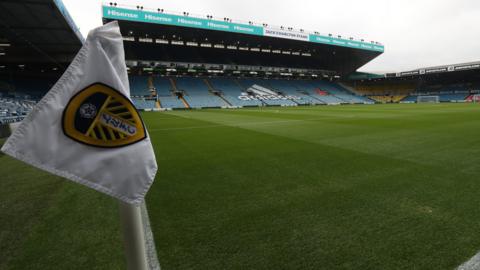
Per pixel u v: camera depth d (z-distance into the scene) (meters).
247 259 2.04
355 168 4.68
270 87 48.81
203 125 12.98
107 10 24.77
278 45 39.41
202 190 3.71
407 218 2.70
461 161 5.00
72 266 2.00
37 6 12.70
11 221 2.80
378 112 20.33
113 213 2.99
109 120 0.86
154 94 37.88
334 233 2.42
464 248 2.13
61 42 18.59
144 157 0.90
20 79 27.98
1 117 11.00
